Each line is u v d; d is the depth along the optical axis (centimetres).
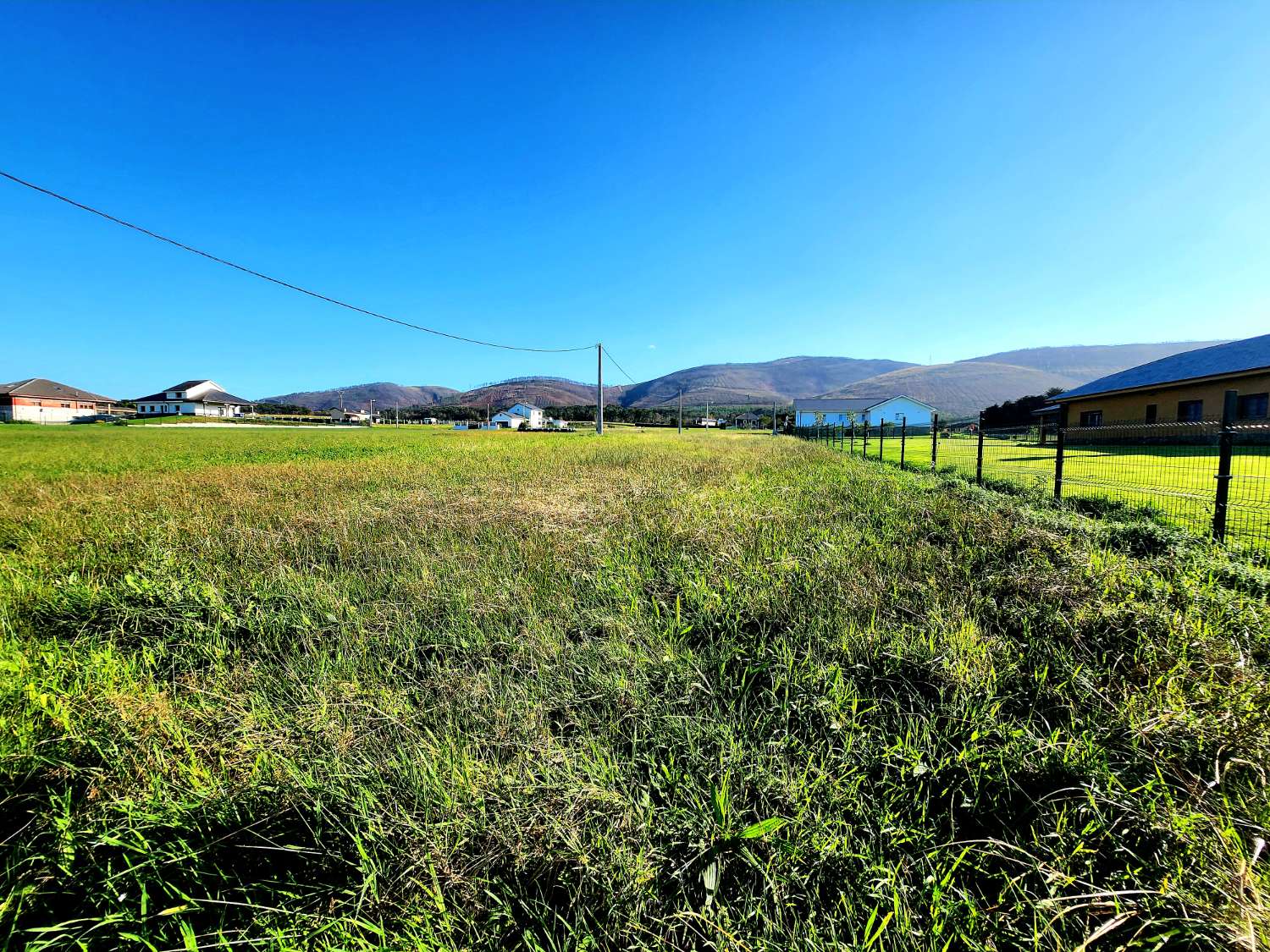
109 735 173
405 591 311
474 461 1177
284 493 686
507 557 369
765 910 122
